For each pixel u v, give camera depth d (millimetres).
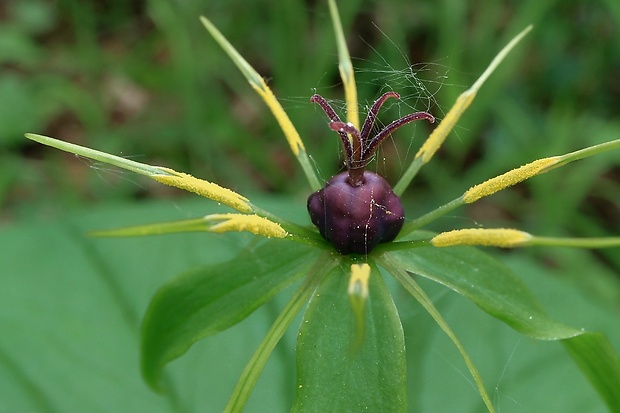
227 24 297
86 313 184
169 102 306
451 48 261
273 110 137
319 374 127
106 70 317
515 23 266
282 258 134
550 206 255
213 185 130
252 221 127
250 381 126
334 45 272
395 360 127
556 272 252
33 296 184
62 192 274
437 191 267
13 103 287
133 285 186
